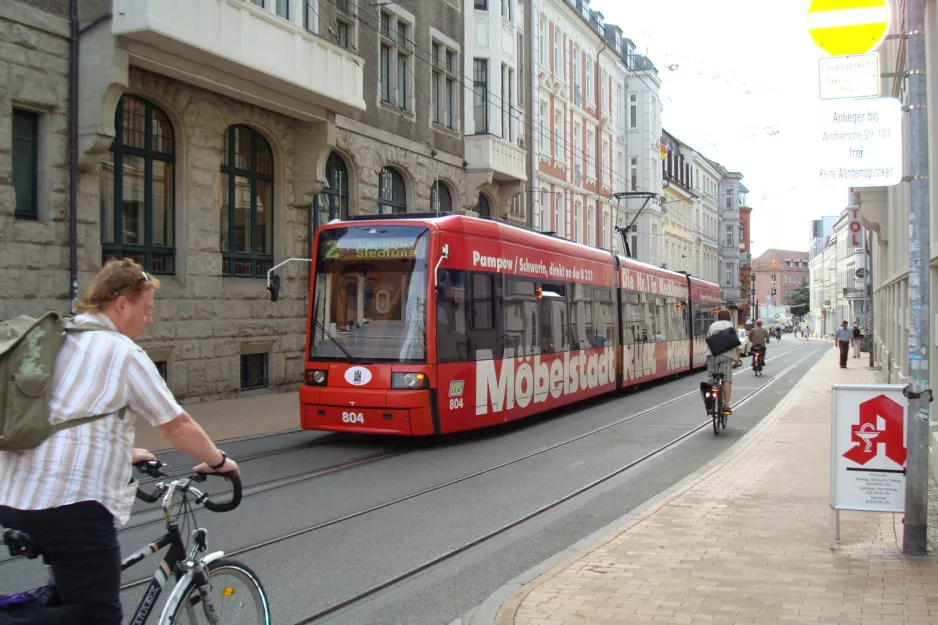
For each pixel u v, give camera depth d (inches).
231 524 305.1
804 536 273.9
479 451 485.4
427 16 1063.6
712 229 3351.4
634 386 941.8
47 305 566.6
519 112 1360.7
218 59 643.5
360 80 807.1
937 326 397.1
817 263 5017.2
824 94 249.6
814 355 1908.2
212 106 708.7
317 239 510.6
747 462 423.8
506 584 232.1
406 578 248.1
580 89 1763.0
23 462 121.0
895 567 237.3
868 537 271.7
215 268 716.7
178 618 140.6
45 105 570.3
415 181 1031.0
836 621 192.9
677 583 223.5
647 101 2181.3
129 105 651.5
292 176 818.2
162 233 683.4
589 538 281.3
